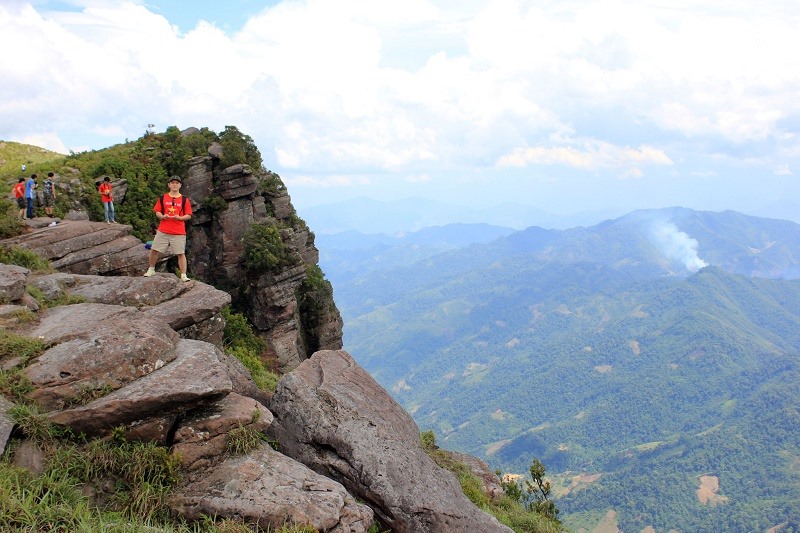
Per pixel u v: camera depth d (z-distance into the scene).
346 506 10.53
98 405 10.43
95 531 8.48
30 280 16.47
